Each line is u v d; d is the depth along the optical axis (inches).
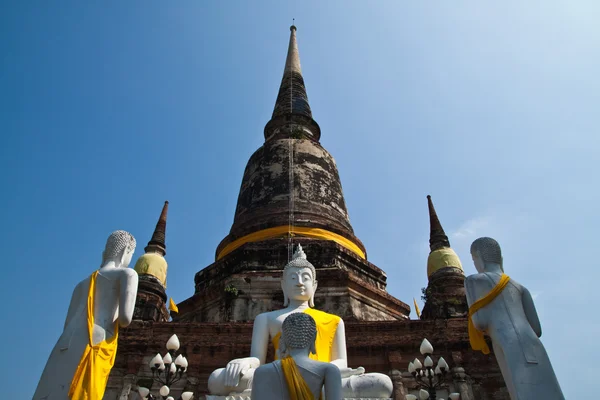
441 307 756.0
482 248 431.2
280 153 1079.6
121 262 413.7
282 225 922.7
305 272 480.1
